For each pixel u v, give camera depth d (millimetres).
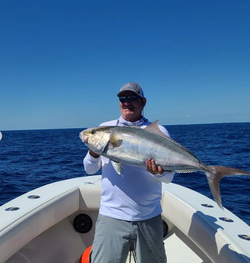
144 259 2070
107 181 2107
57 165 12641
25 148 24344
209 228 2283
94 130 2027
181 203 2711
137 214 2025
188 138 33875
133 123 2254
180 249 2781
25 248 2504
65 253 2852
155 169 1885
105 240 2041
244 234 2182
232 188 7367
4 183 8492
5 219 2256
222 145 22828
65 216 2855
